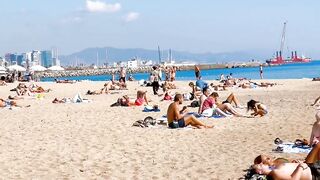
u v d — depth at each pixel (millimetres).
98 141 15086
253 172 9211
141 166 11422
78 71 157125
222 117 19969
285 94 32656
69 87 49844
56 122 20203
